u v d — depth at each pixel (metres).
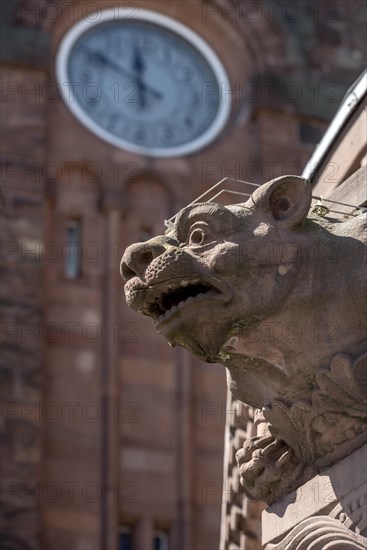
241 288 7.93
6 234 30.72
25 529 28.55
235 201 32.91
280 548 8.23
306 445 8.12
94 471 29.80
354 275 7.94
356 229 8.09
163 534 29.98
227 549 10.27
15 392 29.59
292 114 34.03
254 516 9.94
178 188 32.69
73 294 31.17
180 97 33.78
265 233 8.01
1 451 29.03
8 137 31.70
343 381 7.86
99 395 30.52
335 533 7.89
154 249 8.05
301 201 8.08
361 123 9.48
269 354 8.00
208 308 7.93
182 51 34.22
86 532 29.09
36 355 30.03
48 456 29.62
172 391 31.11
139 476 30.11
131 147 32.81
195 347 8.05
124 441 30.34
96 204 32.09
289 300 7.93
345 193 9.09
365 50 35.81
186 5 34.31
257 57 34.59
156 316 8.14
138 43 33.84
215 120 33.75
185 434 30.73
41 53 32.59
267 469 8.31
